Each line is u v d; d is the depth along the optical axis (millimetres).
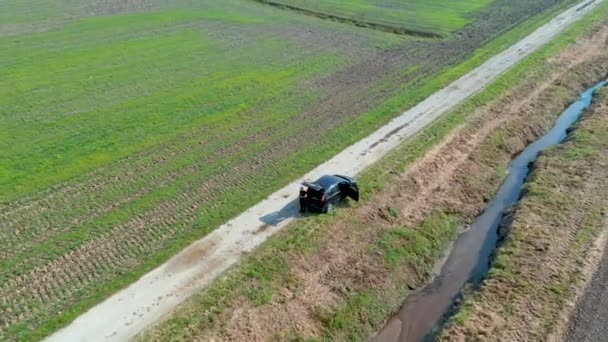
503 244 32562
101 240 30891
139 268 28625
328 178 34156
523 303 27688
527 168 43094
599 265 30375
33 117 45469
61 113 46375
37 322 25172
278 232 31688
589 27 75438
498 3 89375
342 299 28109
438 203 36719
